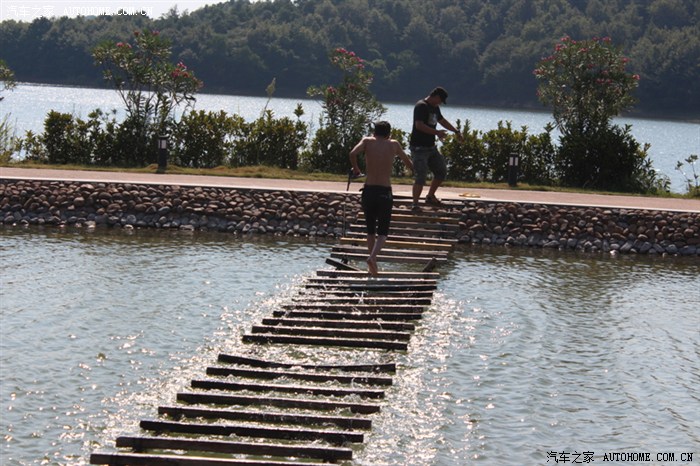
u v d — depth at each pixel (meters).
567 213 22.59
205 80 129.62
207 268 17.78
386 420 10.52
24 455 9.29
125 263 17.92
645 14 162.62
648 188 27.92
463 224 22.25
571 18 153.62
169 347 12.78
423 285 16.23
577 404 11.29
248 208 22.72
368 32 142.00
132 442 9.51
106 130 29.25
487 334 14.02
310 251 20.08
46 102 93.00
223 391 11.17
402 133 28.80
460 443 9.98
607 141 28.00
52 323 13.63
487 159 28.30
